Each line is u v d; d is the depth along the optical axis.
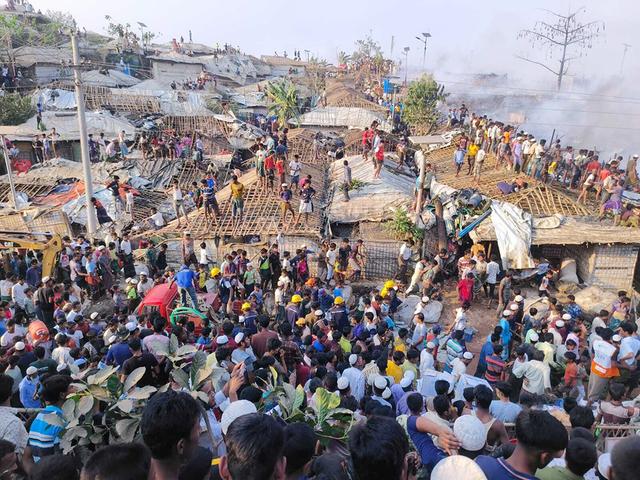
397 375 10.97
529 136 26.02
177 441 3.45
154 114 42.59
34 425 6.40
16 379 10.18
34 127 34.84
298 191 24.42
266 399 6.26
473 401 8.62
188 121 41.06
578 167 25.47
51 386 6.69
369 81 65.56
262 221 21.89
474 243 20.45
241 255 18.83
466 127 38.47
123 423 5.48
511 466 3.96
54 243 19.09
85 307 18.48
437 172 28.80
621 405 9.91
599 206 22.73
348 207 23.47
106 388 5.86
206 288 18.70
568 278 20.16
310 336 12.77
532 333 12.92
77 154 35.97
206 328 13.71
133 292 17.28
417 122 42.91
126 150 31.97
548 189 22.48
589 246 19.83
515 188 23.39
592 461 4.47
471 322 18.38
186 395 3.66
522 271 19.67
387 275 20.91
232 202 22.06
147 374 7.20
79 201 24.98
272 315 18.22
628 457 3.22
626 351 11.72
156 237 21.34
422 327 13.91
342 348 12.37
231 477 3.21
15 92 39.81
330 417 5.57
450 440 4.61
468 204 21.64
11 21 55.09
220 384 8.66
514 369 11.62
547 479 4.52
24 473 5.64
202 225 21.78
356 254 20.23
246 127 41.06
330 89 57.38
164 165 30.72
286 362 10.95
